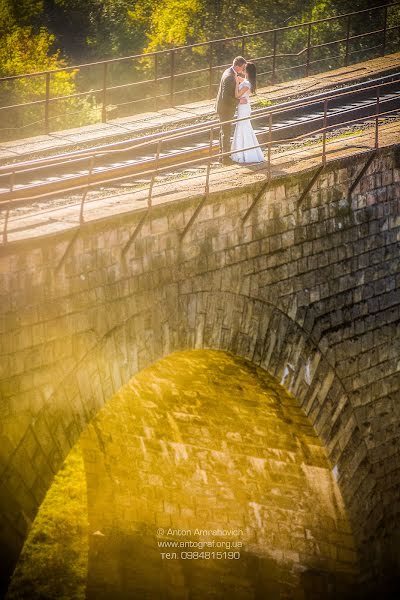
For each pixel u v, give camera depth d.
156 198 42.03
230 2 99.38
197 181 45.34
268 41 99.50
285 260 47.56
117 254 39.38
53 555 59.56
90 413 38.81
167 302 42.03
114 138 56.34
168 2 99.12
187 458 54.25
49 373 36.91
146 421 53.75
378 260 52.38
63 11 102.00
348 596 52.53
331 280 50.09
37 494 36.88
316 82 67.81
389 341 53.50
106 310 39.12
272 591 54.28
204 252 43.47
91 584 56.44
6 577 35.78
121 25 101.06
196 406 51.47
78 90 98.81
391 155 52.09
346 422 51.72
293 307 48.38
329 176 49.03
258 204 45.69
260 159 49.41
